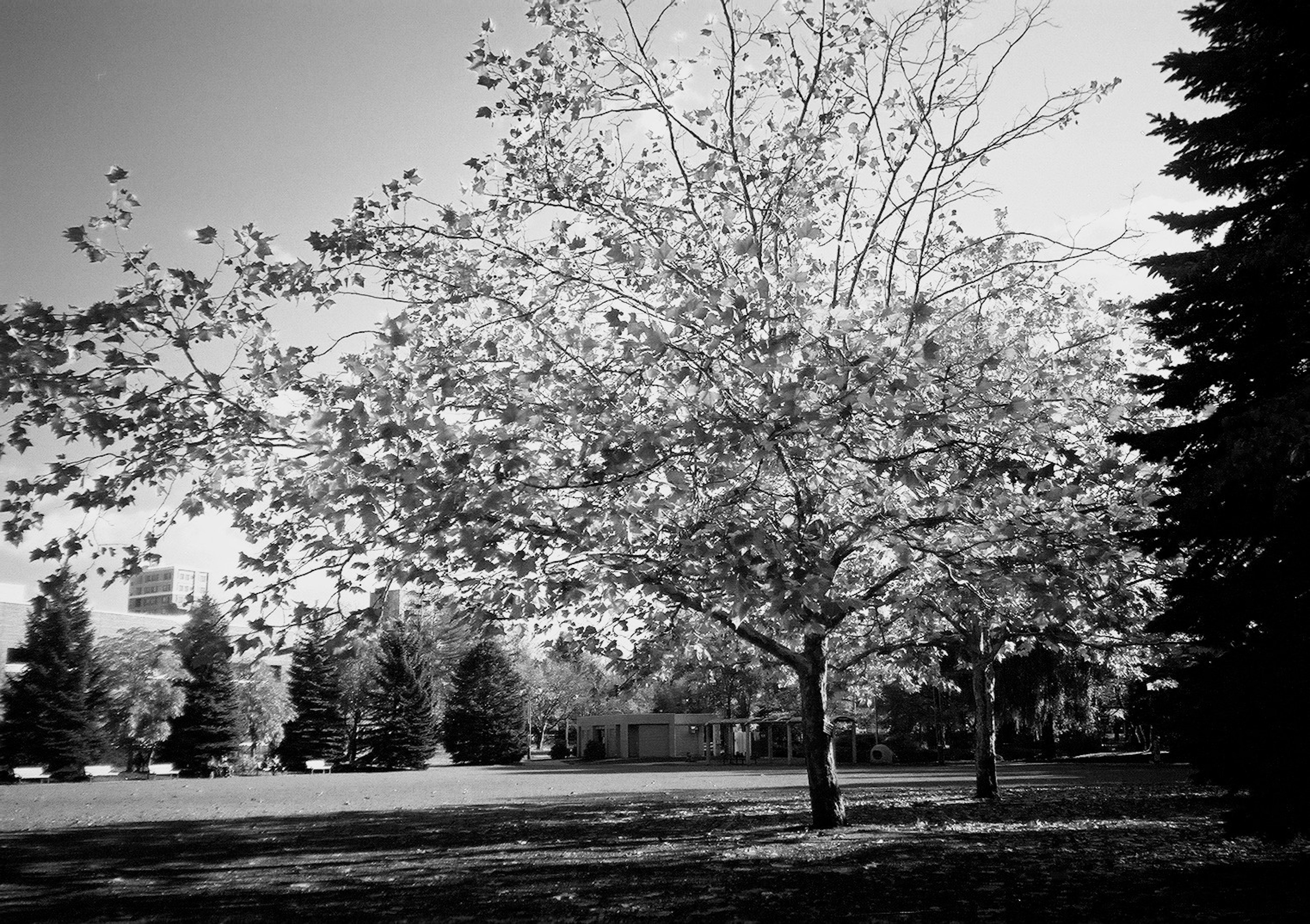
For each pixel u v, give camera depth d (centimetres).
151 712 4947
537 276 1041
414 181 970
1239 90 1083
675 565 930
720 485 912
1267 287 1036
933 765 4766
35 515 863
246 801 2588
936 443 866
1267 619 942
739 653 1755
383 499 830
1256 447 877
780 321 832
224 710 5053
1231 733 919
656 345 759
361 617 853
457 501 818
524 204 1053
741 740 6712
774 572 777
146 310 795
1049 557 972
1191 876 984
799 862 1143
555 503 967
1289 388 994
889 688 4938
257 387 898
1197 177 1148
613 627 1331
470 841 1463
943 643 1823
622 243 967
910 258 1198
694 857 1206
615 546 920
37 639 4662
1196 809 1742
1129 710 1919
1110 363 1361
